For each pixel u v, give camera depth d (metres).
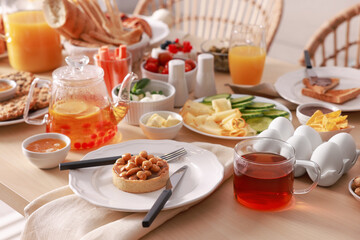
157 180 0.85
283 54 3.62
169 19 1.81
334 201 0.86
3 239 1.63
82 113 0.99
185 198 0.82
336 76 1.34
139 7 2.12
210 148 0.98
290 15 3.49
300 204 0.85
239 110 1.12
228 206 0.85
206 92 1.26
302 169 0.90
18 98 1.18
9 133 1.09
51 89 1.02
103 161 0.90
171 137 1.05
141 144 0.99
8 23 1.35
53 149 0.96
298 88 1.28
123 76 1.22
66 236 0.78
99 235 0.75
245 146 0.86
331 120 1.01
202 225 0.81
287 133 0.96
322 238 0.78
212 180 0.87
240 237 0.78
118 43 1.35
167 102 1.12
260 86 1.24
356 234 0.79
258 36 1.32
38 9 1.35
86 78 0.98
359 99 1.21
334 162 0.88
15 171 0.96
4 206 1.83
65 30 1.33
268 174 0.81
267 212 0.84
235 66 1.34
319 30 1.71
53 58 1.42
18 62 1.39
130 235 0.76
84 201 0.84
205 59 1.23
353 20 3.11
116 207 0.79
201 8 2.12
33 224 0.80
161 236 0.79
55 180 0.93
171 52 1.39
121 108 1.03
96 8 1.39
